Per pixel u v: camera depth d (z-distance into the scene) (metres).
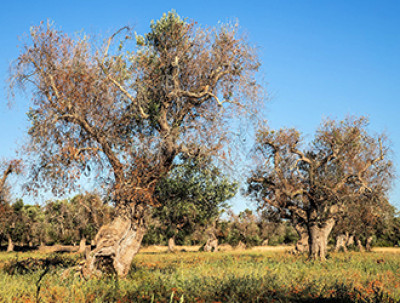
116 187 14.76
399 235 64.44
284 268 17.62
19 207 63.66
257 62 16.70
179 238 71.00
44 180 15.23
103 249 14.15
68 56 15.15
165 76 16.05
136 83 15.58
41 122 14.66
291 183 29.45
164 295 9.27
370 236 60.47
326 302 8.85
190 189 21.17
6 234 62.16
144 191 14.81
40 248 65.62
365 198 31.81
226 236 71.31
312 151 31.31
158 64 16.19
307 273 15.43
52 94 15.12
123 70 15.71
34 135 14.67
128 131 16.27
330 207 29.94
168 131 15.47
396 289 10.34
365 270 17.67
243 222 72.50
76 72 14.88
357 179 30.06
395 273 15.68
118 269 14.37
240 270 16.02
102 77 15.27
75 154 14.52
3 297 9.02
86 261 13.84
